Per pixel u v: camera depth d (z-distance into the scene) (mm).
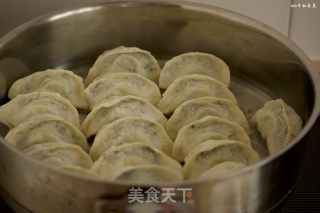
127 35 677
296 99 614
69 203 434
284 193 485
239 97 653
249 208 453
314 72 555
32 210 471
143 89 621
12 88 621
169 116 617
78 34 657
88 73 662
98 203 421
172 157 550
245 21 630
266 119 591
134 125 550
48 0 677
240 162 514
